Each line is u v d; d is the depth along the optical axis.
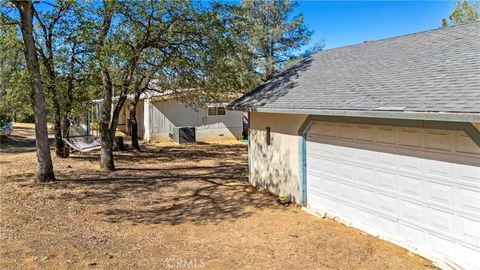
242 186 10.82
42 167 10.42
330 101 7.21
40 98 10.33
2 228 6.70
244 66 16.94
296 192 8.86
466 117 4.51
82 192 9.71
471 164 5.13
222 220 7.75
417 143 5.92
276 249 6.18
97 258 5.60
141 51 11.52
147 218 7.86
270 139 9.92
